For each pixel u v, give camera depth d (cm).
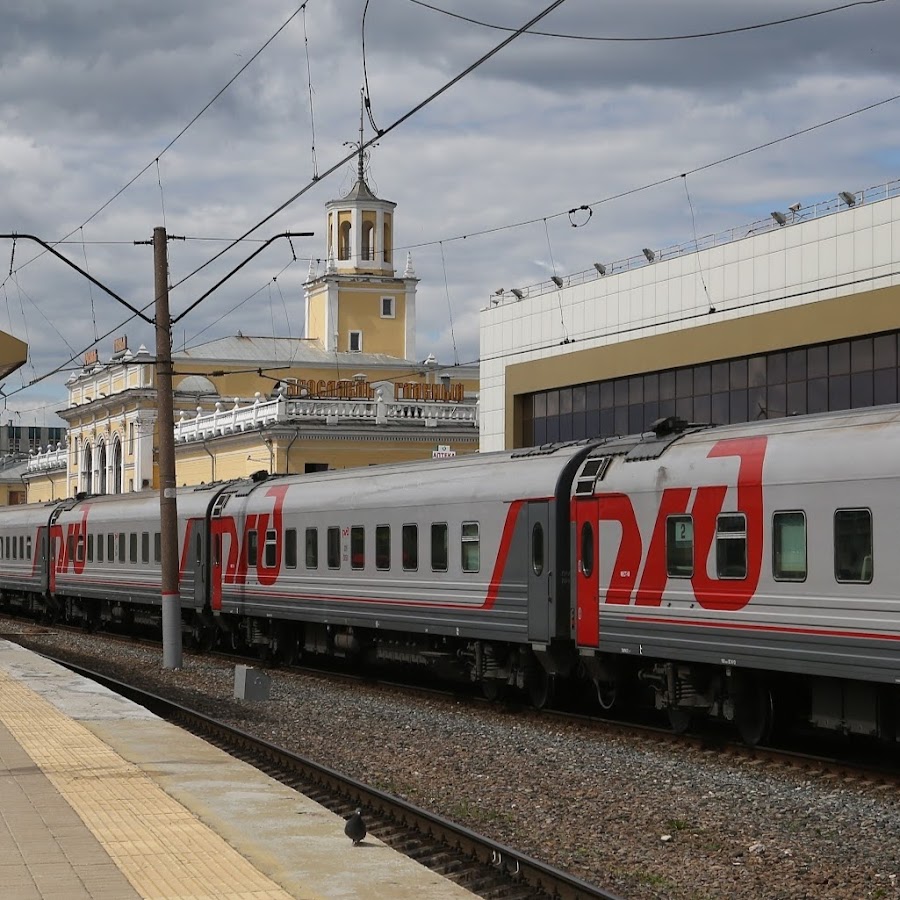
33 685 2147
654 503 1841
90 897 849
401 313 8500
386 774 1619
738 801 1388
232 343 8188
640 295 3434
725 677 1783
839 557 1557
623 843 1214
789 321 2930
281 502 2886
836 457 1568
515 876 1087
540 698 2148
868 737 1850
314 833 1047
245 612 3028
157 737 1571
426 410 6219
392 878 912
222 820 1093
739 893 1037
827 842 1197
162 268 2889
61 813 1119
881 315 2695
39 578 4503
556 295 3781
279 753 1678
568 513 2033
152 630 4044
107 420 8406
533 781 1531
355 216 8469
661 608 1819
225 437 6384
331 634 2789
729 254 3123
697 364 3244
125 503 3841
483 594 2192
